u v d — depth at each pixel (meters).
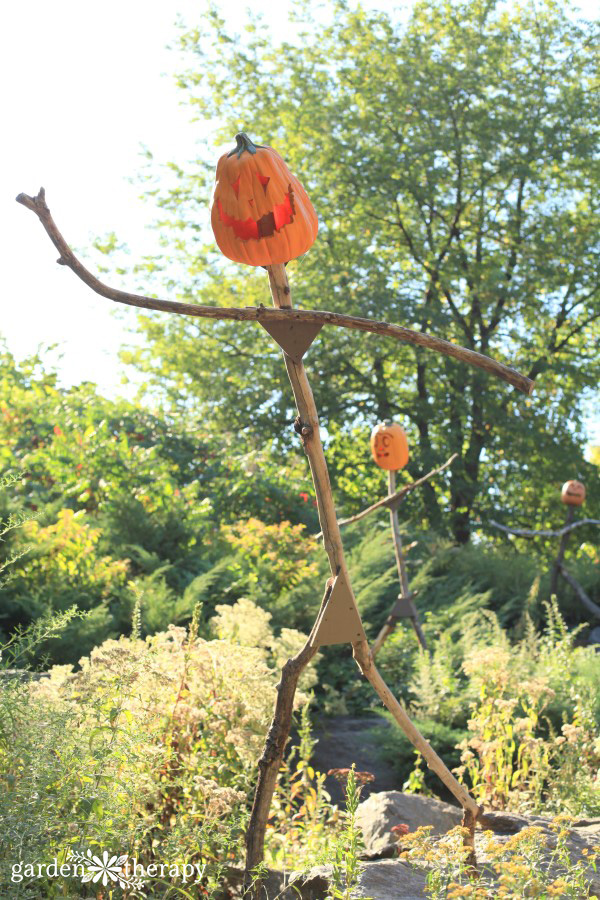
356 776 3.68
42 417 10.62
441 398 17.52
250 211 2.18
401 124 16.62
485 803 4.13
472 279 16.53
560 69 17.30
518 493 19.09
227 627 4.92
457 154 16.28
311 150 17.03
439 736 5.37
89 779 2.37
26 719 2.46
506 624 9.55
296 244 2.22
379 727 5.73
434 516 16.19
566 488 9.95
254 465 11.79
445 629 8.07
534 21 17.56
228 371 17.70
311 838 3.39
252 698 3.51
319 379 16.91
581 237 17.03
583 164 16.92
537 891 2.16
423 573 9.35
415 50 16.64
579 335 19.05
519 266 16.80
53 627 2.87
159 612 6.35
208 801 2.91
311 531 10.72
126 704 2.97
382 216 16.86
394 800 3.59
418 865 2.42
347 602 2.39
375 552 9.33
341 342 15.73
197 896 2.72
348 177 16.44
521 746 4.33
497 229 16.62
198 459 11.77
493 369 2.09
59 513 7.32
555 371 16.89
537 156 16.48
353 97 16.77
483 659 4.85
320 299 15.81
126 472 9.18
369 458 17.91
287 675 2.42
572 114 16.36
